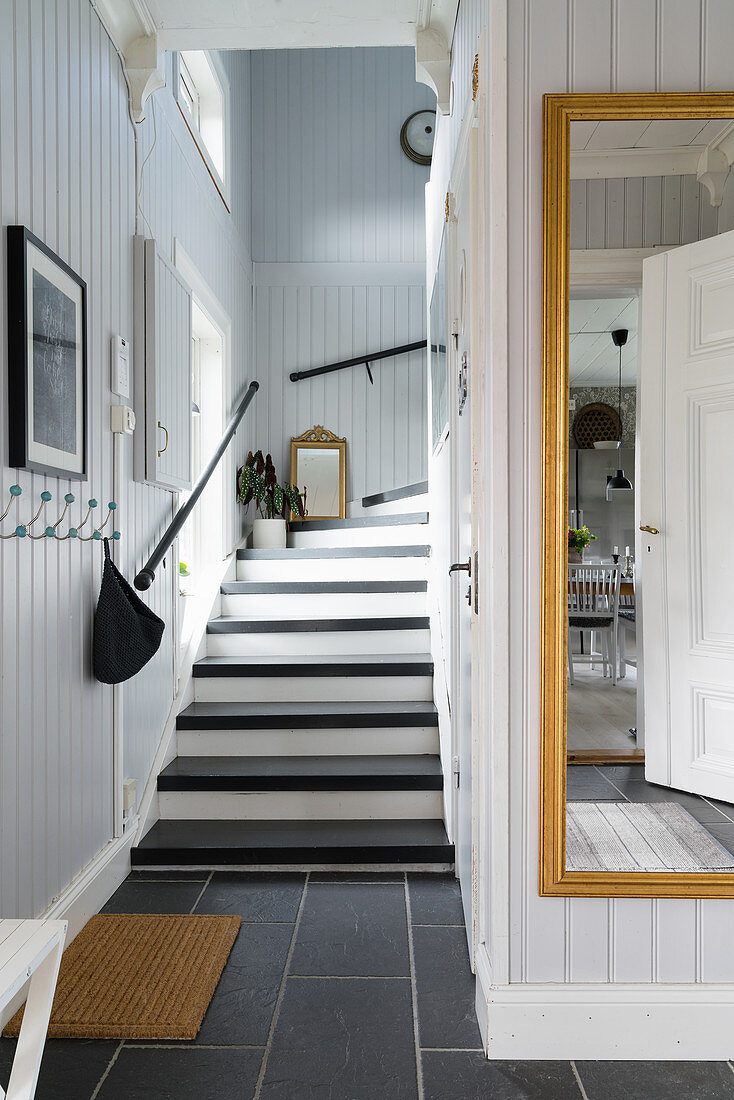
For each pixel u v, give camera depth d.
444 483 3.26
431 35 3.14
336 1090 1.72
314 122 6.05
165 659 3.32
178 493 3.63
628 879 1.85
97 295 2.59
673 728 1.84
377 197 6.05
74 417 2.33
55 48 2.27
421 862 2.84
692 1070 1.82
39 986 1.29
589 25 1.82
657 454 1.82
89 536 2.51
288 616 4.26
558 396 1.81
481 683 2.06
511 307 1.84
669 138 1.80
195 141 4.02
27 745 2.07
